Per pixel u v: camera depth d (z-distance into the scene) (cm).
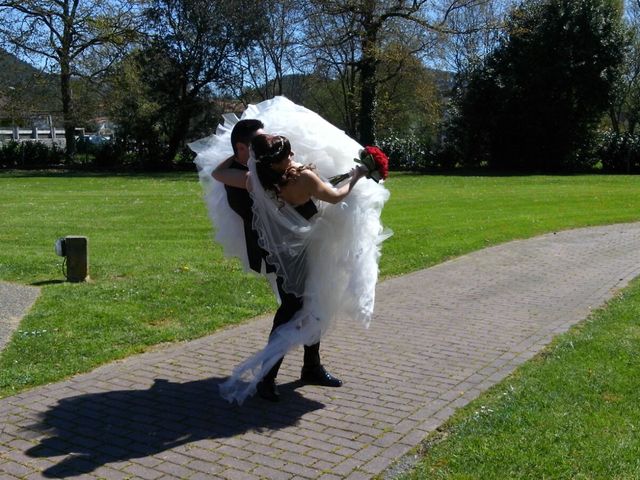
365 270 487
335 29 3519
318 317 481
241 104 4272
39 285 831
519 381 513
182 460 394
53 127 4900
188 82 4006
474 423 434
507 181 2755
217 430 436
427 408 468
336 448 409
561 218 1535
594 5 3425
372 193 488
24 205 1809
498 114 3609
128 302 741
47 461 391
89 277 877
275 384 505
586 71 3431
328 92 4712
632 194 2114
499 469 372
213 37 3966
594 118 3562
